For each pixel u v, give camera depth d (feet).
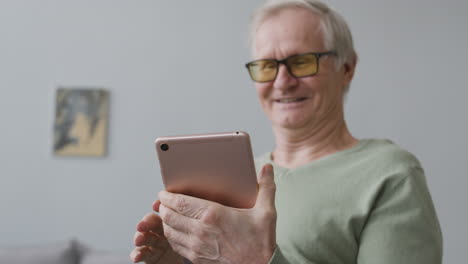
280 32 3.42
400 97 8.55
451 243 8.26
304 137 3.54
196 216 2.43
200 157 2.56
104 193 9.18
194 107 9.13
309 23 3.39
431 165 8.41
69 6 9.44
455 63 8.43
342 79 3.59
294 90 3.40
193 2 9.27
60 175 9.25
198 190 2.63
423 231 2.73
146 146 9.19
